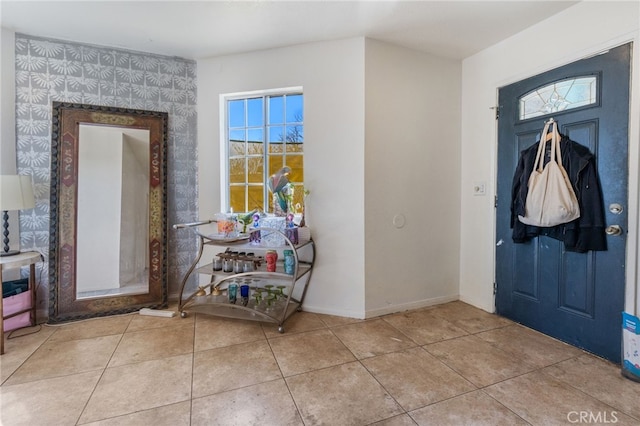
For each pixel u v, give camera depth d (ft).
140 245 9.46
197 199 10.21
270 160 9.94
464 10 7.27
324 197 9.06
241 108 10.12
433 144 9.66
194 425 4.86
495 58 8.91
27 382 5.92
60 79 8.79
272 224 9.19
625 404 5.29
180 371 6.29
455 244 10.16
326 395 5.56
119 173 9.30
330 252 9.09
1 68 8.11
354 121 8.69
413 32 8.30
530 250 8.17
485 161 9.26
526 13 7.34
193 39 8.74
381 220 9.01
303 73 9.08
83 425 4.85
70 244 8.75
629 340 5.97
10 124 8.30
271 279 9.34
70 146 8.79
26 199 7.65
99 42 8.91
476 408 5.22
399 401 5.40
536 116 7.82
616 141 6.38
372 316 8.99
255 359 6.75
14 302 8.05
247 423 4.90
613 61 6.39
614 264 6.49
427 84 9.49
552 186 7.07
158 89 9.71
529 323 8.23
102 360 6.70
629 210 6.24
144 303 9.42
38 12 7.38
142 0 6.91
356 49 8.59
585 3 6.79
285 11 7.34
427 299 9.80
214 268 9.07
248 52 9.52
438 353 6.98
